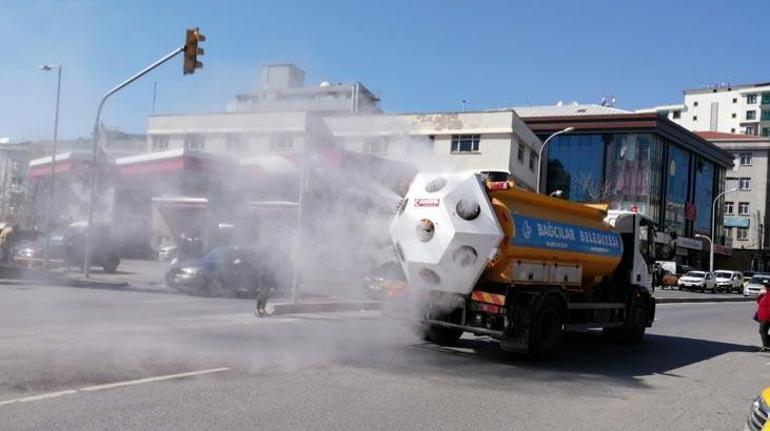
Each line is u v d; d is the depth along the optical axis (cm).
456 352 1030
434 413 634
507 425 612
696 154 6594
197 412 577
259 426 550
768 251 7612
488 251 930
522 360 1002
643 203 5562
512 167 3381
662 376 959
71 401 582
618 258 1203
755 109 9644
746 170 7956
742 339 1574
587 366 998
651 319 1359
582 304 1100
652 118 5497
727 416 722
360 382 746
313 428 555
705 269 7212
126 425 526
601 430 623
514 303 955
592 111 6462
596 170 5688
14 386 618
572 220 1089
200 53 1611
